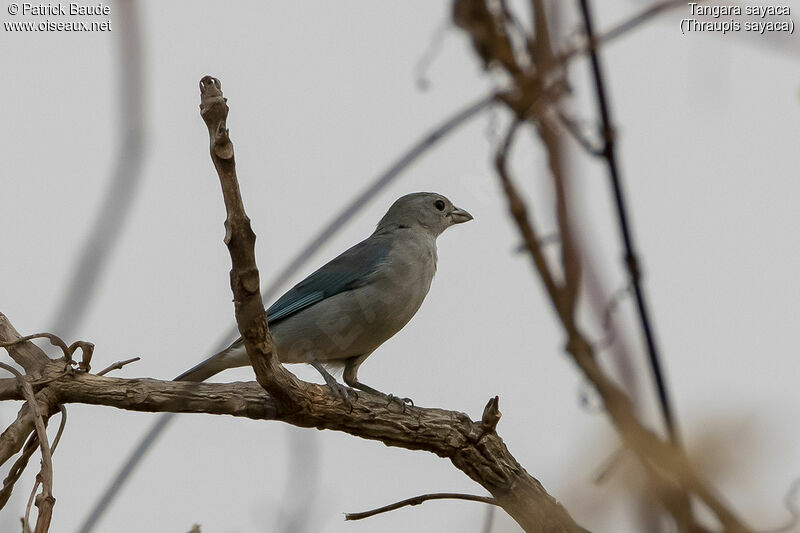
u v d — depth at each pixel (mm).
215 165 7270
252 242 7809
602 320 4082
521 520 9570
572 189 4422
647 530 3518
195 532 7328
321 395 9688
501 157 5230
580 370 4098
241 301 8227
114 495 4961
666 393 4832
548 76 5238
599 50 5363
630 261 5262
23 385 8242
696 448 3492
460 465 9766
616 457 3719
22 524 7148
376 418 9828
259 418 9719
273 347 8906
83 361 9117
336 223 5285
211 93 7016
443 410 9969
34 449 8383
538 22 5324
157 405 9266
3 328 9047
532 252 4664
